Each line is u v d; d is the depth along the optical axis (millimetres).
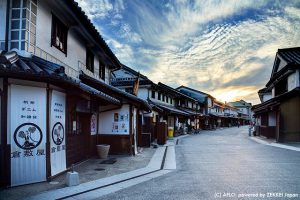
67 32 10617
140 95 28297
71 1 8508
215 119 64688
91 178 8641
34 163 7547
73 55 11297
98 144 14289
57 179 8141
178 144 22297
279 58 25562
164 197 6570
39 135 7656
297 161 12391
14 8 7828
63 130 9039
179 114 33594
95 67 14648
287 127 21516
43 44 8695
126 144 14242
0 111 7031
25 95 7402
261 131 31438
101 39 12195
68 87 8555
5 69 6172
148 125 22797
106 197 6641
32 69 6766
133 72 29547
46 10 8891
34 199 6215
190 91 56719
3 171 6973
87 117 12539
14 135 7152
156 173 9891
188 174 9602
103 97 10547
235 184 7852
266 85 29375
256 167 10844
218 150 17641
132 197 6621
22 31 7723
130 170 10195
